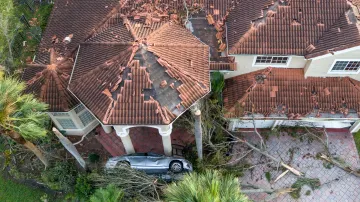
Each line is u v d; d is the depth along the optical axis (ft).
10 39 100.89
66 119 84.43
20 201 83.82
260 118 78.59
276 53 72.84
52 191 84.02
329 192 81.30
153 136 89.45
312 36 73.00
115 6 85.25
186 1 83.76
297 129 90.12
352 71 77.61
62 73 78.38
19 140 68.49
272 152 87.35
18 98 62.54
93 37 77.30
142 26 73.20
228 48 74.74
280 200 80.69
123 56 66.59
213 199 47.65
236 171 81.20
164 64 65.72
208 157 82.17
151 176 75.87
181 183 54.39
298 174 82.64
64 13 89.40
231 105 79.61
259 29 73.77
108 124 63.46
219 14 82.53
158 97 64.23
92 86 67.51
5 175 87.66
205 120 75.97
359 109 77.87
